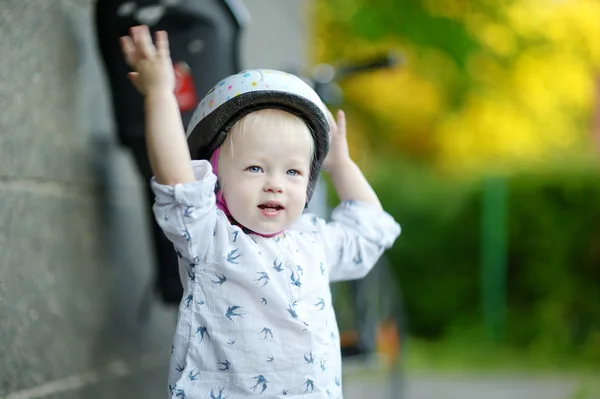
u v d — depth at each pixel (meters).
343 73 5.61
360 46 16.72
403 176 13.87
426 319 13.50
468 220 13.19
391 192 13.56
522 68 18.84
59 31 4.15
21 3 3.83
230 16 4.15
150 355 5.05
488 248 12.77
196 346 3.05
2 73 3.69
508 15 17.42
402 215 13.43
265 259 3.12
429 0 16.50
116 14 4.04
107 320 4.54
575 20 19.22
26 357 3.82
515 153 20.27
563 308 12.32
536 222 12.45
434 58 16.81
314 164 3.27
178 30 4.04
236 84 3.09
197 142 3.19
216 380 3.04
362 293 6.25
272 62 7.43
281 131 3.09
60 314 4.10
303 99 3.10
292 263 3.17
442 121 19.95
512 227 12.59
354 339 5.89
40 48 3.98
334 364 3.19
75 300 4.23
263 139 3.07
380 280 6.96
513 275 12.69
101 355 4.48
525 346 12.45
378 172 14.19
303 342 3.08
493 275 12.70
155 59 3.19
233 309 3.05
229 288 3.07
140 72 3.20
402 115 19.91
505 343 12.58
